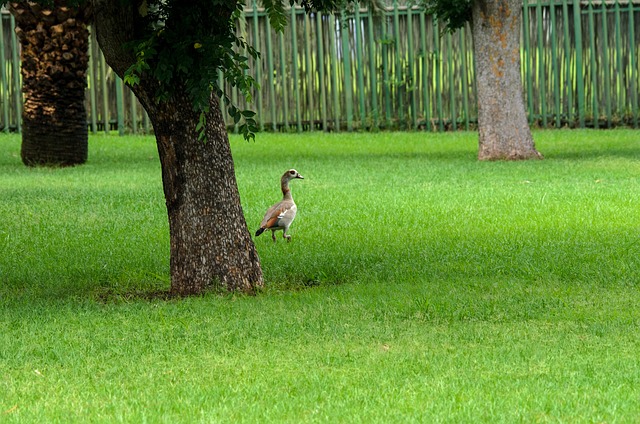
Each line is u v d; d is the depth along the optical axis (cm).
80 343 947
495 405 745
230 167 1205
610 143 3011
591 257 1332
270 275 1298
